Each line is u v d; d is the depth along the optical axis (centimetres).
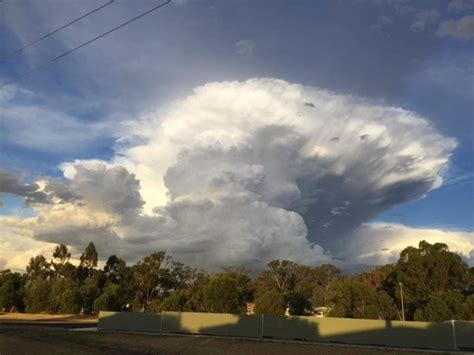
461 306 7038
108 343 4500
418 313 7281
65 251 14412
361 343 4866
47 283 10900
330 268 12006
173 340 4912
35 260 14312
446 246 8312
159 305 9594
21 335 4547
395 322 4812
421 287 8131
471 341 4553
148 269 13012
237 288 9206
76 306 10412
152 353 4012
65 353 3544
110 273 13800
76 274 13862
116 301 9794
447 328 4638
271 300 8619
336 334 4975
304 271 11881
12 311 11294
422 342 4684
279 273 11788
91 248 14338
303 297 9238
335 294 8431
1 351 3328
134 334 5353
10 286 11244
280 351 4294
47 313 10556
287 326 5184
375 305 8012
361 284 8281
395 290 8475
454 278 8094
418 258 8238
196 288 10431
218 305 8450
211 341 4894
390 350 4434
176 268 13288
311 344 4784
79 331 5462
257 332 5262
